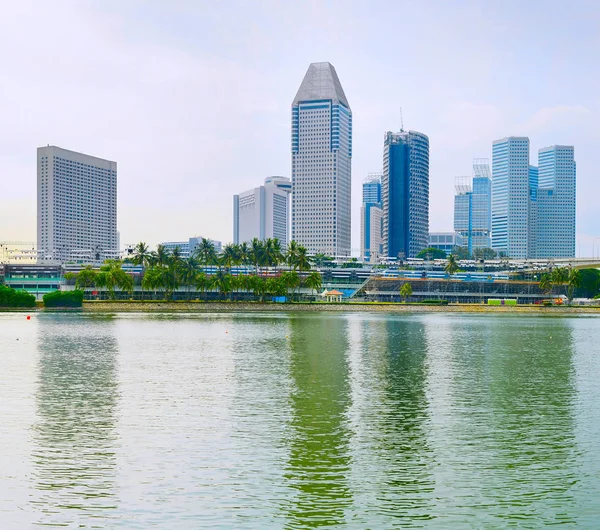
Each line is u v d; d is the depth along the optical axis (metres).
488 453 39.69
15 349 95.75
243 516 29.95
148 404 53.53
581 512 30.77
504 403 55.16
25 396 57.00
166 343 106.62
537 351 98.38
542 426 46.66
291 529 28.66
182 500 31.78
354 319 192.50
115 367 76.12
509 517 30.14
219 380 66.44
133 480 34.47
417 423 47.28
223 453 39.28
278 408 52.19
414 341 113.88
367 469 36.47
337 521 29.52
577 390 61.97
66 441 41.84
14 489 33.12
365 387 62.59
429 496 32.53
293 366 77.88
